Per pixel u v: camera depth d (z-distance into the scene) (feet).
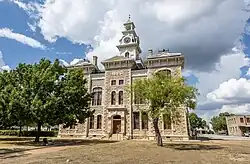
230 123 326.44
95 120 146.41
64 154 59.57
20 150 69.87
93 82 155.63
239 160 49.34
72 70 116.47
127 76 146.82
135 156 55.31
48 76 101.71
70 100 104.17
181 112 128.67
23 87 100.99
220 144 97.04
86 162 46.21
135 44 179.11
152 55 145.69
